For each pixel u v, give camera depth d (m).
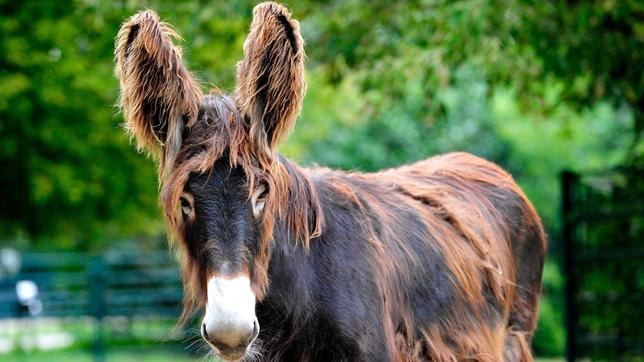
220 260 4.59
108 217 20.56
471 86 26.02
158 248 30.83
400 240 6.03
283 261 5.23
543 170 27.47
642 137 14.03
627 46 11.89
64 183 18.09
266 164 4.82
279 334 5.35
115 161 19.27
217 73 14.36
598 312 12.45
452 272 6.28
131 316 19.03
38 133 18.16
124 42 4.94
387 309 5.68
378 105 13.77
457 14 10.86
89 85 17.47
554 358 21.42
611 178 12.46
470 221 6.73
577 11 11.43
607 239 12.45
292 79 4.88
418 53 12.81
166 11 12.99
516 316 7.19
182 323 5.32
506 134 27.45
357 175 6.35
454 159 7.42
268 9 4.91
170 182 4.79
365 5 12.95
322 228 5.50
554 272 24.17
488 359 6.40
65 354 20.47
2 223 20.50
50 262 23.16
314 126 22.78
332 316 5.40
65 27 17.16
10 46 17.09
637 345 12.12
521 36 11.75
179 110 4.83
